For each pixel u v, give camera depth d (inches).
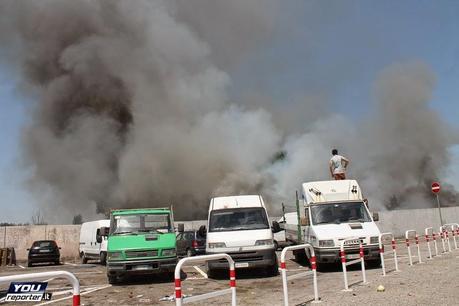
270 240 452.1
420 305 254.5
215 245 446.3
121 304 331.9
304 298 312.5
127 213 495.2
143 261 438.6
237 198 509.7
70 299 361.1
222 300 327.6
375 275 409.4
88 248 834.2
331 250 456.8
